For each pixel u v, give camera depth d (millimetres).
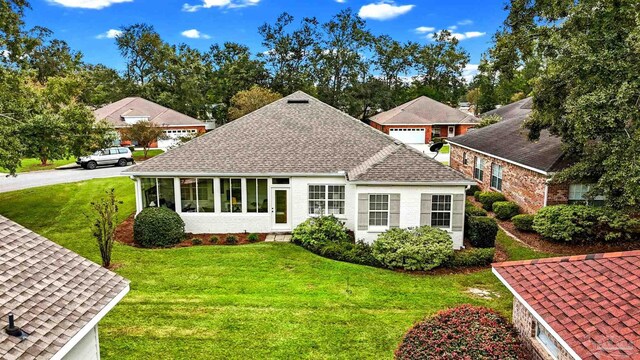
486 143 26000
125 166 36500
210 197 19281
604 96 13367
